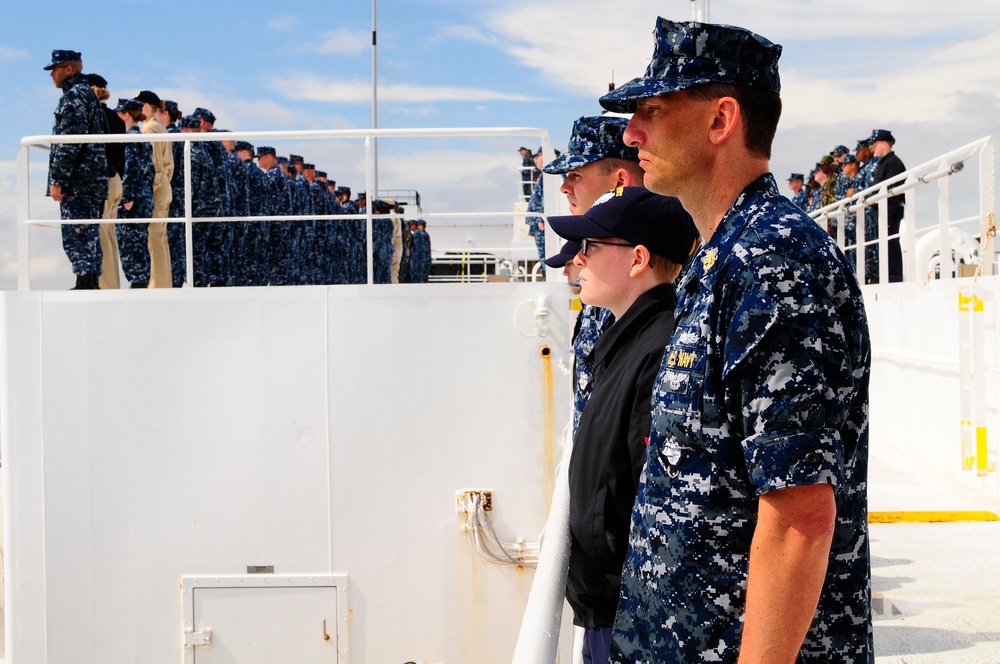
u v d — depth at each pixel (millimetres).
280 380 4645
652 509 1775
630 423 2150
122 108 9016
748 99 1750
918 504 7094
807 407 1507
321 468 4641
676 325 1798
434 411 4605
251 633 4664
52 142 4812
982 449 6938
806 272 1560
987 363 7348
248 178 10156
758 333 1539
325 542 4637
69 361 4668
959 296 7113
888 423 10320
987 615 4906
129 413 4668
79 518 4668
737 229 1687
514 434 4594
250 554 4656
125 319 4660
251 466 4648
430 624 4617
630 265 2434
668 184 1836
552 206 5172
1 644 5320
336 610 4633
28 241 4922
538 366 4574
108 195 7766
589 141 3598
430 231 19719
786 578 1502
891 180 9898
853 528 1709
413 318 4602
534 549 4582
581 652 2768
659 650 1739
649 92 1765
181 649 4668
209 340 4652
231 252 9711
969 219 8164
